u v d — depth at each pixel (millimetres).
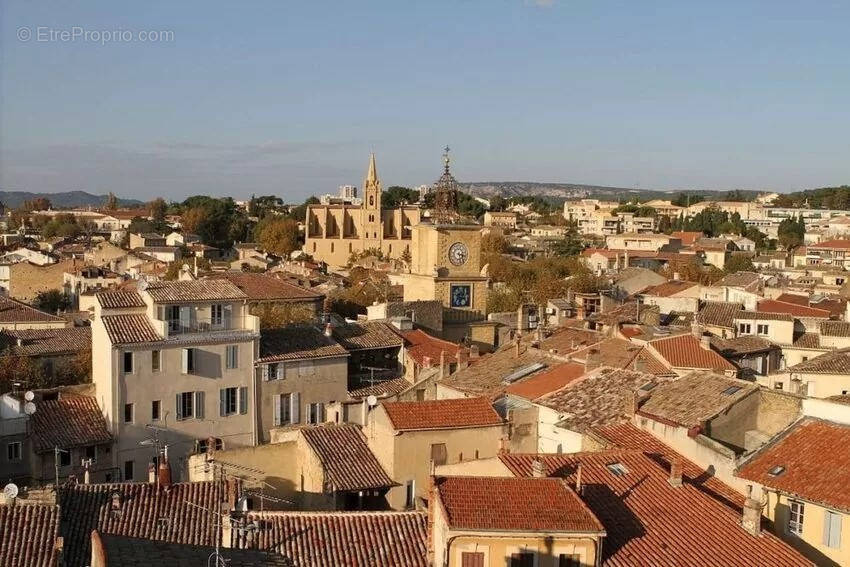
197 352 73312
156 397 71625
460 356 74000
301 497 54281
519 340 76625
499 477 38625
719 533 38531
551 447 53188
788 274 192375
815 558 40594
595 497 39969
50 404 71312
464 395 63938
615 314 107062
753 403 48969
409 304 107812
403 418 51656
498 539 34094
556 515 35125
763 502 42531
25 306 121938
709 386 51156
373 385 82625
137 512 45281
